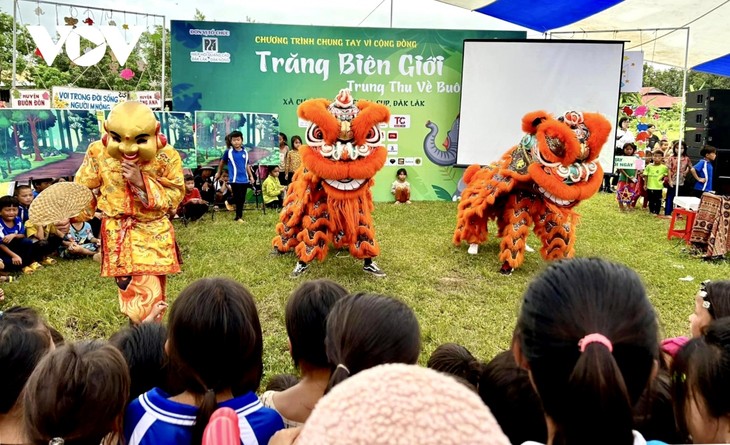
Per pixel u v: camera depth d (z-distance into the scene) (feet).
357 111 20.97
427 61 41.04
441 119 41.81
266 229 30.68
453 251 26.84
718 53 42.88
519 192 23.29
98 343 6.17
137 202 14.44
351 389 2.63
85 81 56.39
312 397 7.62
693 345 5.94
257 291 20.16
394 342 6.10
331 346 6.33
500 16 38.37
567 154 21.17
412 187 42.34
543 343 4.46
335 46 40.24
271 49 39.63
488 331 17.16
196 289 6.67
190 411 6.09
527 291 4.88
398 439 2.35
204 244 27.04
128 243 14.39
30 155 25.76
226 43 39.06
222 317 6.38
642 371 4.50
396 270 23.49
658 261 25.80
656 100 70.54
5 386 6.50
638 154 39.14
